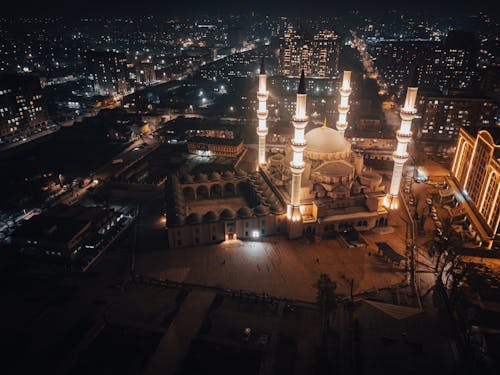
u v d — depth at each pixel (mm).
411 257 99875
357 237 110250
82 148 190750
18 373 70250
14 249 104562
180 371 70062
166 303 86812
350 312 82688
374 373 61625
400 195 136000
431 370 61344
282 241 110250
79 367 71312
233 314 83312
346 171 114500
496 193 98250
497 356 64875
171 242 106562
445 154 187250
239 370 70062
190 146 179000
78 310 84938
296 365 70875
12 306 86125
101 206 131125
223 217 109125
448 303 83562
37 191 137500
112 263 101125
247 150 187500
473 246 101938
